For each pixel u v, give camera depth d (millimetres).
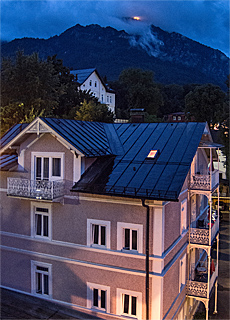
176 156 15367
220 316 19641
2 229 17641
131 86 89562
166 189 13383
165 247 14094
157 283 13625
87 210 15156
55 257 15945
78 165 15352
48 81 45156
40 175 16453
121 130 19125
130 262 14250
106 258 14773
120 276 14445
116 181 14555
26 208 16828
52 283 16156
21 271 17109
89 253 15164
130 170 15141
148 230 13656
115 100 91875
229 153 46688
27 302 16078
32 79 42250
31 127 15867
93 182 14875
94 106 41531
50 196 15008
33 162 16469
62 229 15836
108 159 16422
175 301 15555
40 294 16562
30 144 16469
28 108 41062
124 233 14555
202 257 23203
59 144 15781
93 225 15258
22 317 14641
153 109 86562
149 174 14562
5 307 15500
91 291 15180
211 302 21297
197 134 16625
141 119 21062
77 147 15047
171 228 14953
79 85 67125
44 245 16344
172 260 15008
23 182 16156
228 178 49406
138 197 13391
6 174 17406
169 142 16625
